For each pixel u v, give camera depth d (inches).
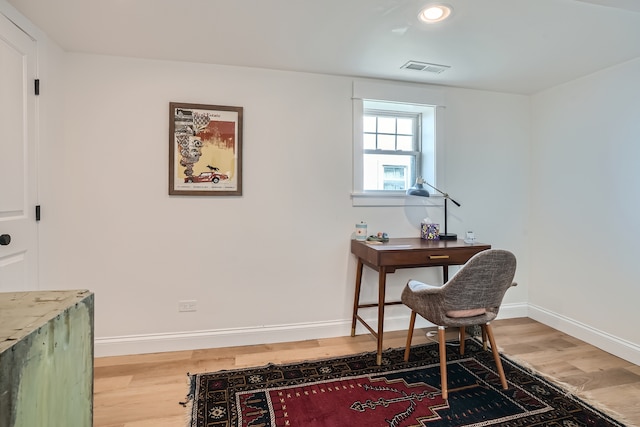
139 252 91.7
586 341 100.6
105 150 89.0
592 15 68.6
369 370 83.2
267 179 98.9
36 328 24.2
